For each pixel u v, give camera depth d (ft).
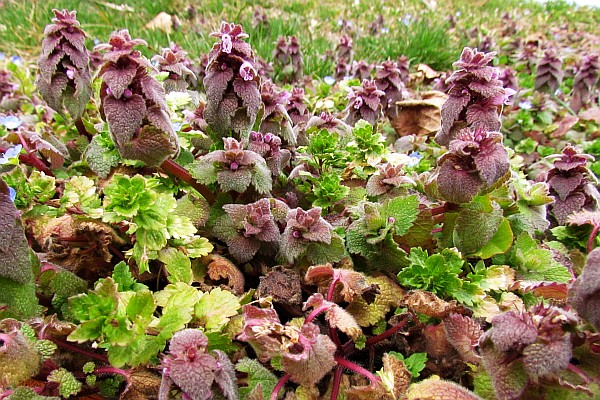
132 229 0.46
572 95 1.33
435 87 1.20
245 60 0.51
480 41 1.85
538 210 0.59
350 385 0.44
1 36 1.58
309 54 1.49
